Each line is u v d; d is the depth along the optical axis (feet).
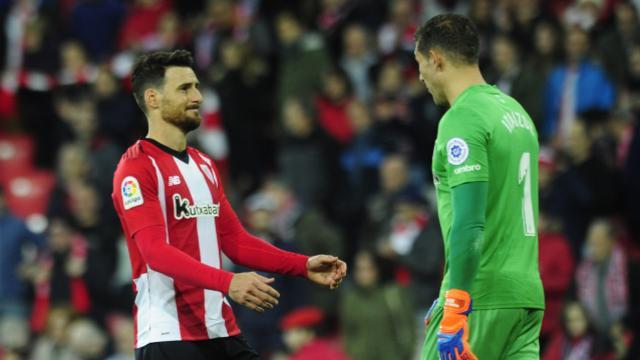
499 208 62.95
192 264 63.05
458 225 60.59
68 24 198.59
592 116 143.43
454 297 60.49
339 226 153.07
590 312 127.65
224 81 171.42
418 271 136.15
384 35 176.55
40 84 191.01
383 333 128.16
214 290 62.64
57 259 146.82
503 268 63.05
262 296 61.72
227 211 70.13
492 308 62.80
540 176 138.51
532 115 153.07
